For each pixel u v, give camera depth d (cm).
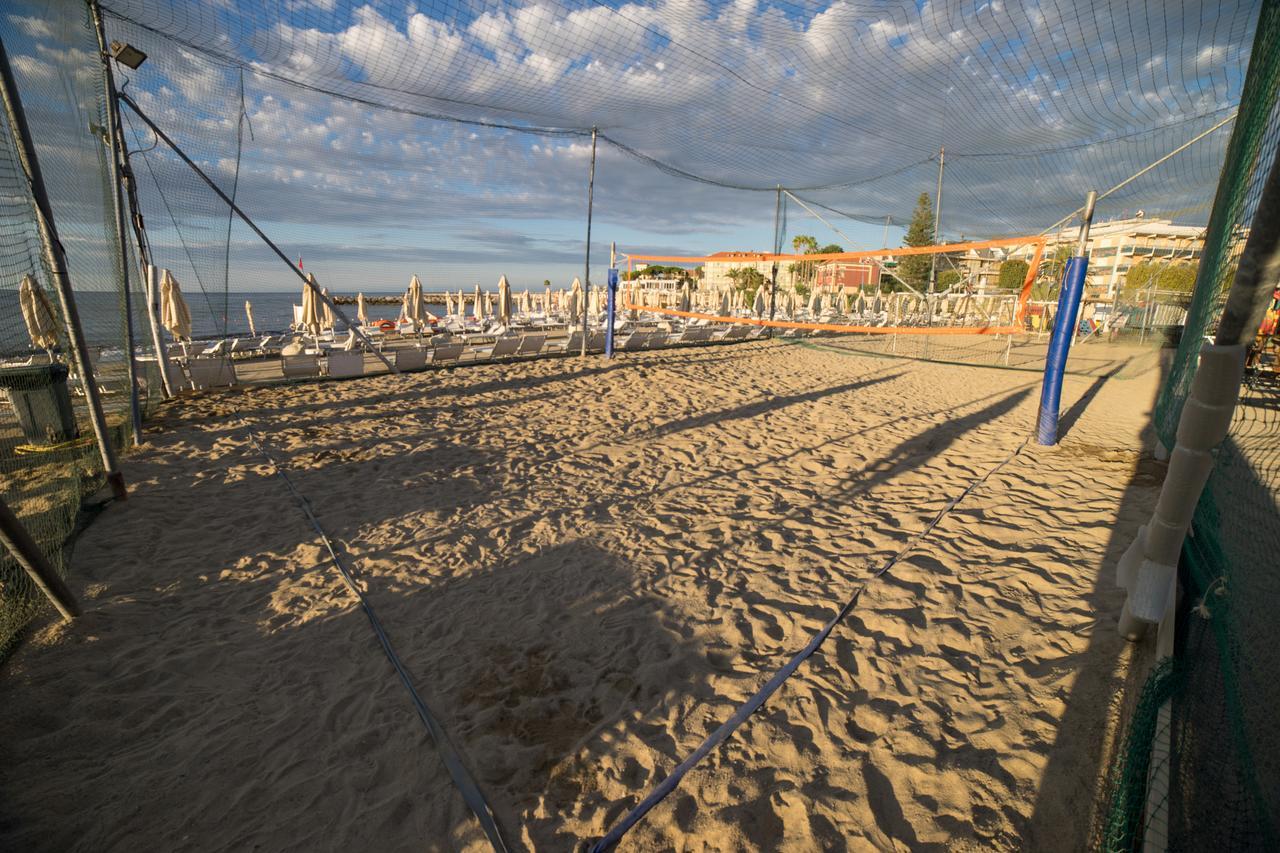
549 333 1775
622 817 193
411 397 821
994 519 427
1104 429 692
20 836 183
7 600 299
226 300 841
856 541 397
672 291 3062
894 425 709
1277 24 251
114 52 555
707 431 674
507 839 187
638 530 416
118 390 756
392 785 207
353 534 404
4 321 391
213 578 345
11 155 347
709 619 308
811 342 1534
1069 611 303
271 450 579
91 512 420
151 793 201
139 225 743
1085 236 571
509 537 404
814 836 184
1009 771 205
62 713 234
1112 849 158
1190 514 233
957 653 274
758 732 229
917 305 2259
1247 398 582
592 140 1029
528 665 272
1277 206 183
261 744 224
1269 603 237
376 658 277
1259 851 156
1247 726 184
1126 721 224
